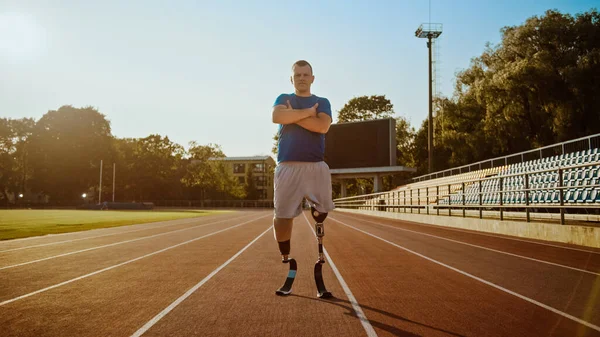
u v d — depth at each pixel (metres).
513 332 2.73
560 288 4.10
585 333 2.70
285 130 3.60
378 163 37.91
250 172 89.62
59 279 4.79
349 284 4.41
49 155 65.88
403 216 21.88
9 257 6.78
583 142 15.43
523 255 6.52
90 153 66.88
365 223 18.09
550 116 28.02
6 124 72.56
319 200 3.62
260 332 2.78
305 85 3.60
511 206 10.66
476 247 7.81
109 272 5.26
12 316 3.22
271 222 20.09
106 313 3.29
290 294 3.94
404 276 4.86
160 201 80.50
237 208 75.12
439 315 3.15
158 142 81.19
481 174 23.72
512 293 3.89
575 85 25.67
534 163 18.08
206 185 83.50
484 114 36.38
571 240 8.01
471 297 3.75
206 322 3.02
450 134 36.97
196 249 7.93
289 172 3.55
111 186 74.00
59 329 2.89
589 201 10.37
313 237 10.64
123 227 15.49
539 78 26.97
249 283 4.51
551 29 27.92
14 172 71.81
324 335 2.70
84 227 15.09
